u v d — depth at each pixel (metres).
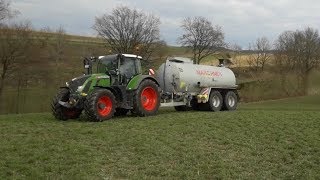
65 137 10.98
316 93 54.97
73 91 14.48
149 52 59.78
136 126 12.95
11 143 10.11
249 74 58.12
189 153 9.98
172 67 18.58
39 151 9.42
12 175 7.91
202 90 19.39
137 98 15.66
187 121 14.23
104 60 16.00
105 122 13.84
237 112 18.48
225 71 21.14
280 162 9.91
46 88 49.03
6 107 43.81
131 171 8.55
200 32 68.75
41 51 53.31
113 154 9.59
